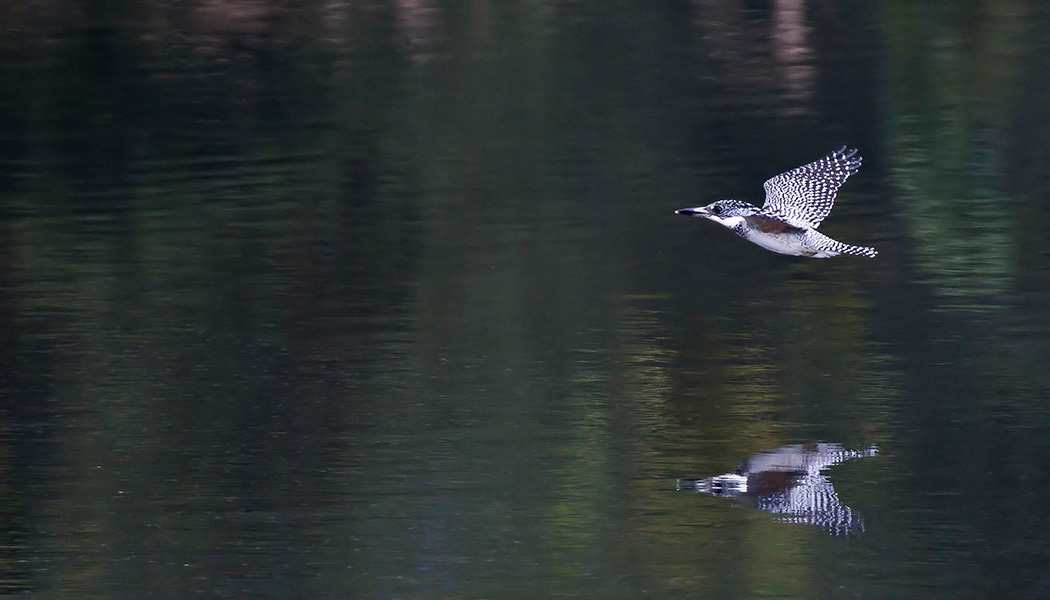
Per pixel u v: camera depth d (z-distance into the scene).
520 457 13.46
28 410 14.56
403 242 19.42
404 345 16.12
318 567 11.69
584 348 15.95
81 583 11.48
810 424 14.04
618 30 29.62
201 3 31.08
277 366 15.62
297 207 20.84
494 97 25.78
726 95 25.50
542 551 11.89
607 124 24.20
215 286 17.98
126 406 14.67
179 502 12.70
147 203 21.03
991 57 27.19
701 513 12.43
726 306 17.03
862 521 12.20
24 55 28.08
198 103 25.62
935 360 15.45
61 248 19.27
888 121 23.97
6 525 12.31
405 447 13.69
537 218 20.16
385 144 23.55
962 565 11.56
